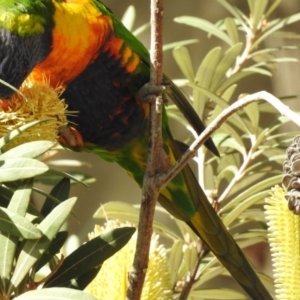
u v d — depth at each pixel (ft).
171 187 12.90
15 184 9.23
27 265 8.05
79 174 13.65
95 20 11.53
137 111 12.51
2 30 10.29
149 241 9.00
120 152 13.20
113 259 9.46
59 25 11.08
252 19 15.43
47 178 12.71
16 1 10.56
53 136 8.67
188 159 8.88
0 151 8.39
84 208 23.86
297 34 15.33
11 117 8.29
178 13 23.40
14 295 8.19
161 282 9.53
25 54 10.53
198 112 14.28
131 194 24.09
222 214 13.57
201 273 12.83
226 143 14.24
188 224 13.20
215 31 15.61
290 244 8.66
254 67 15.21
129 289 8.99
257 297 12.45
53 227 8.12
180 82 14.69
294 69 21.16
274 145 13.96
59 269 8.74
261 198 12.69
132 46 12.17
